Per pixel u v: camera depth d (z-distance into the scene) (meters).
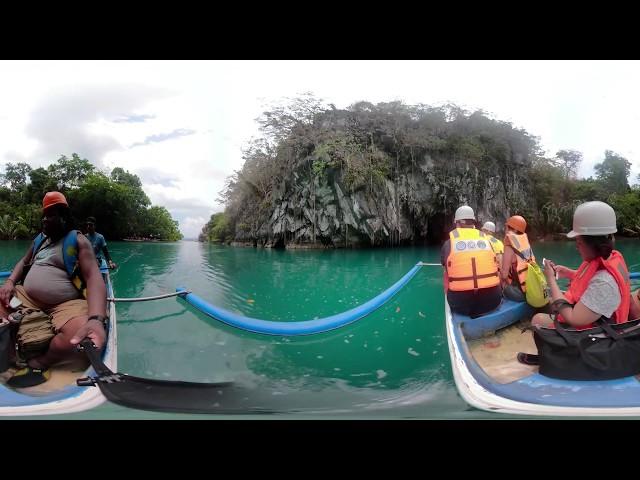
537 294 3.45
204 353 3.37
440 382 2.47
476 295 3.31
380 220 21.55
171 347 3.54
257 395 2.14
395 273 9.00
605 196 31.25
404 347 3.44
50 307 2.61
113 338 2.94
